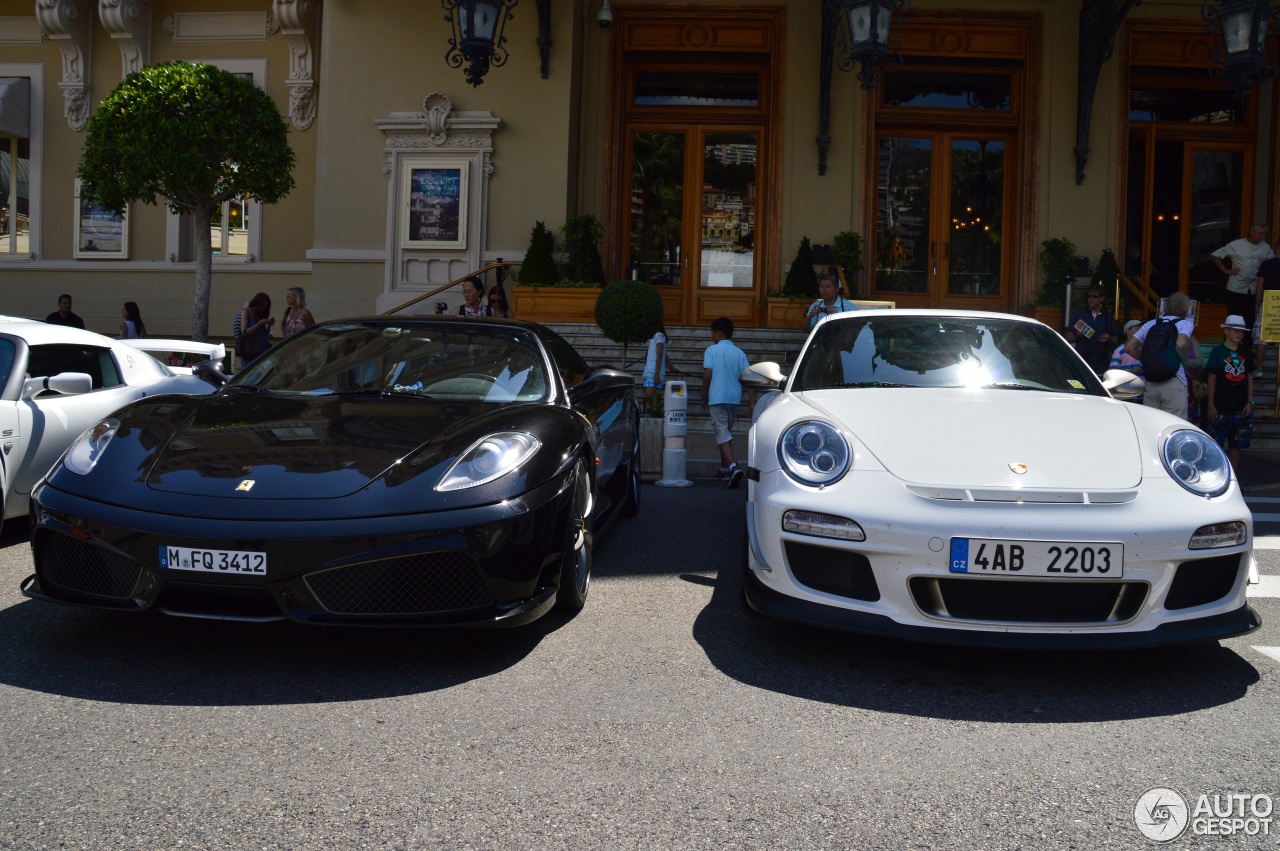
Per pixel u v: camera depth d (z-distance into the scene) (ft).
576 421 13.51
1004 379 14.32
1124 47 45.83
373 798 7.73
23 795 7.64
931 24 46.42
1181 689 10.73
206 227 38.52
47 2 49.21
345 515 10.25
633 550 17.99
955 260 47.91
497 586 10.82
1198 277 48.16
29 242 51.72
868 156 46.03
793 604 11.19
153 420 12.23
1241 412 27.76
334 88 45.37
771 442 12.08
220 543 10.07
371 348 15.07
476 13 34.86
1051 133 45.70
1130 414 12.64
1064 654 11.92
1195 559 10.62
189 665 10.82
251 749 8.64
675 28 47.01
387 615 10.37
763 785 8.12
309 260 47.75
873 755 8.80
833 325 16.15
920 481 10.86
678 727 9.39
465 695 10.13
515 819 7.43
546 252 42.60
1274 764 8.70
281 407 12.82
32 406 17.19
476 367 14.57
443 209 44.93
